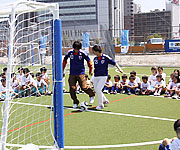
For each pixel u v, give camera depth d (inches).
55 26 163.9
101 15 3816.4
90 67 294.7
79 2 3855.8
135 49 1343.5
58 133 164.9
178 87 357.4
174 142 137.7
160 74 387.2
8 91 150.8
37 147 168.7
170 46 819.4
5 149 152.9
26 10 184.1
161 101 333.4
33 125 229.8
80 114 271.4
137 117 256.1
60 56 164.4
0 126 225.3
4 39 293.3
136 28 5019.7
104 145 180.4
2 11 194.5
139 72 670.5
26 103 320.8
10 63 150.1
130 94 385.4
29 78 369.1
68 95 388.2
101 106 294.5
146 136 199.0
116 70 736.3
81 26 3841.0
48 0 3602.4
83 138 196.2
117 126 226.7
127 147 176.1
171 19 4795.8
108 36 859.4
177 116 258.8
